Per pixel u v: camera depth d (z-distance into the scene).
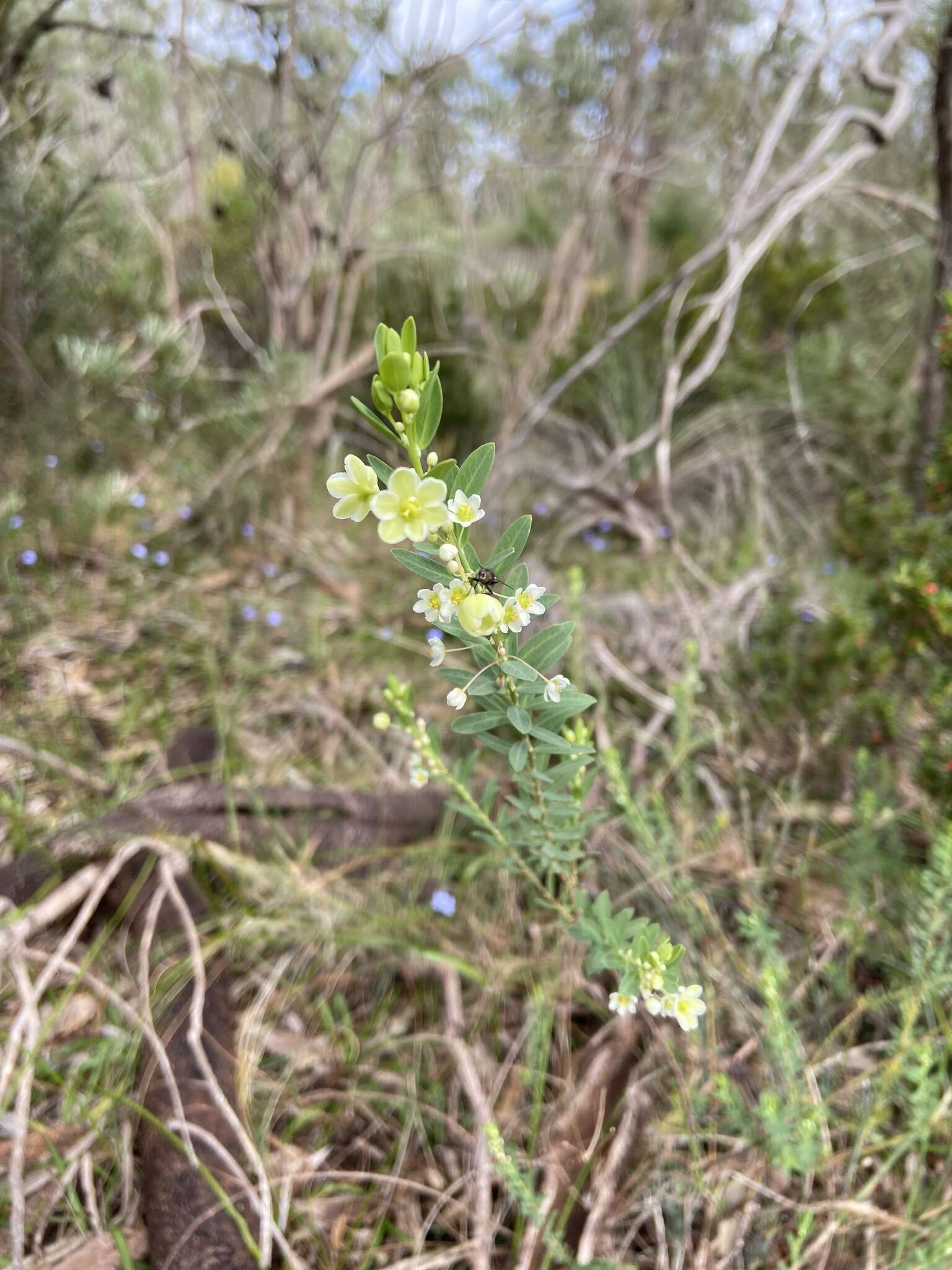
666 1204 0.20
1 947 0.23
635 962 0.17
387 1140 0.23
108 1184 0.21
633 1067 0.22
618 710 0.36
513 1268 0.19
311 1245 0.20
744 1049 0.23
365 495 0.13
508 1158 0.18
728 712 0.35
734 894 0.28
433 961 0.25
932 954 0.22
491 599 0.14
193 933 0.24
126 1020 0.24
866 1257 0.19
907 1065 0.22
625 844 0.29
